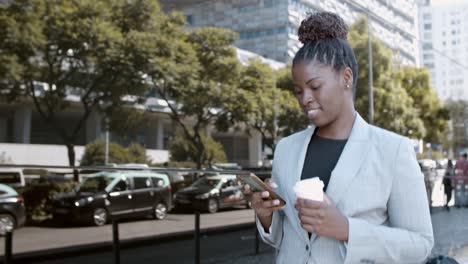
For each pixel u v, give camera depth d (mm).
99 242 9086
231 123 23047
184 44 19594
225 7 47375
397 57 38906
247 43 47562
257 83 23312
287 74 29203
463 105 44938
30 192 11383
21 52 16016
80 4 16859
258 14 47062
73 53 17234
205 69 21375
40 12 16156
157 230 10312
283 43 46000
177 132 32250
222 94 20906
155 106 28438
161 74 17844
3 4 16156
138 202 12227
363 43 30984
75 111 34219
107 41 16766
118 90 17906
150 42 17594
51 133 35875
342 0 32750
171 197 13078
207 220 11211
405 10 71625
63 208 11164
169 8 38625
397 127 32375
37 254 7863
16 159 27391
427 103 42250
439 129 45188
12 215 10094
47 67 17234
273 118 26328
